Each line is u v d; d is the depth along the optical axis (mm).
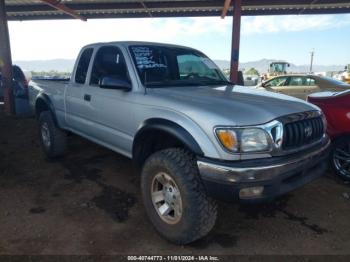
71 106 4797
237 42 10453
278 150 2764
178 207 2953
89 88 4332
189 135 2834
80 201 3994
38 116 6039
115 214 3676
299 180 2939
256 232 3328
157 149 3506
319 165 3311
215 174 2637
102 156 5754
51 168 5172
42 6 12625
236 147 2637
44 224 3438
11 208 3795
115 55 4047
